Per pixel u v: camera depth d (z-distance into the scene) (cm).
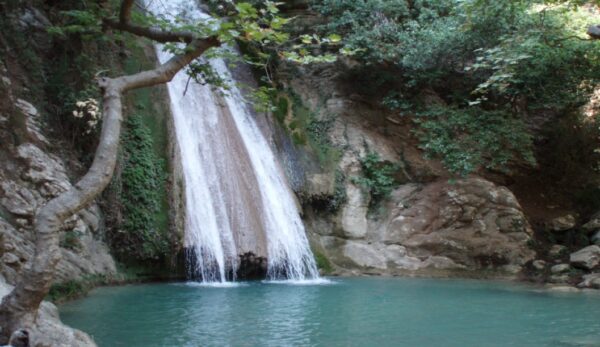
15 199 1050
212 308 984
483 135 1769
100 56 1427
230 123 1623
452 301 1138
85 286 1077
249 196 1484
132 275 1248
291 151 1748
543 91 1809
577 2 1547
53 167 1176
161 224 1283
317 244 1656
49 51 1372
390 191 1778
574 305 1106
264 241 1429
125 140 1331
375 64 1880
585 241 1783
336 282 1420
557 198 1989
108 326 816
